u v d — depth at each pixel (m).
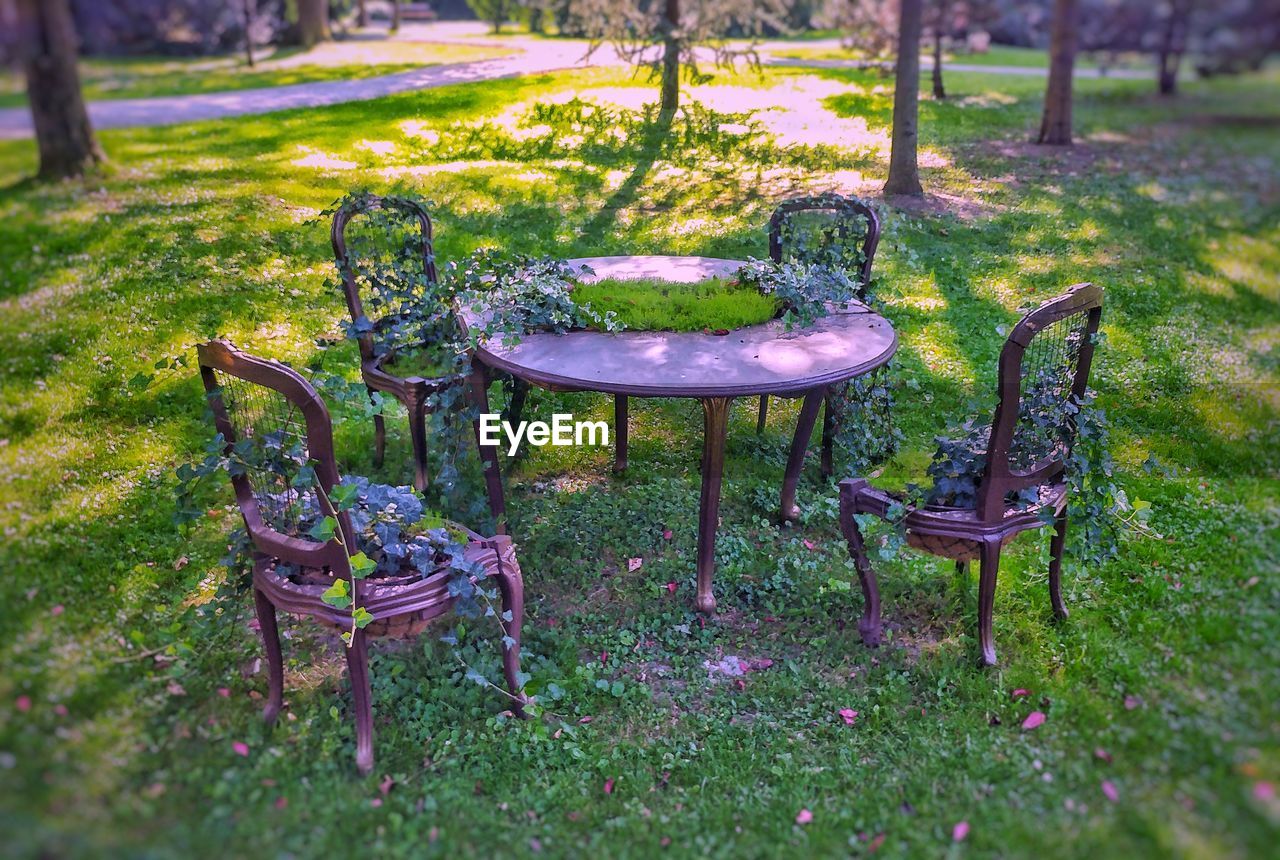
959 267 4.48
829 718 2.44
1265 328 4.16
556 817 2.10
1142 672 2.45
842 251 3.67
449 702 2.46
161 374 3.49
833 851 1.98
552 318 3.01
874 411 3.75
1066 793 2.09
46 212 3.44
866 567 2.66
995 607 2.87
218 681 2.43
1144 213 4.29
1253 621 2.57
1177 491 3.39
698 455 3.94
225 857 1.86
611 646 2.75
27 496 2.89
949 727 2.37
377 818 2.04
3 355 3.21
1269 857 1.81
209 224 3.87
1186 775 2.05
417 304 3.50
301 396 1.91
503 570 2.33
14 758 1.94
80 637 2.44
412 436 3.41
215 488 3.29
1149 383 3.97
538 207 4.33
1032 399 2.55
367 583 2.18
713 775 2.24
